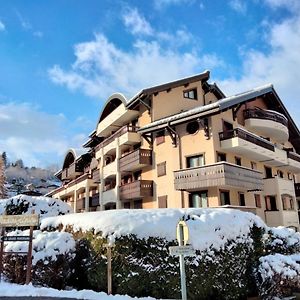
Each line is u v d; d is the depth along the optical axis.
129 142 27.84
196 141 22.94
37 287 10.50
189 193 22.73
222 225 11.90
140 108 28.31
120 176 28.95
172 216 11.68
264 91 27.59
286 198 27.73
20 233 13.69
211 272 10.84
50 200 21.73
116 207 28.38
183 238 7.95
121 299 9.36
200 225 11.46
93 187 38.00
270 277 11.66
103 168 32.62
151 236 10.92
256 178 23.12
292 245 14.43
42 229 14.97
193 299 10.18
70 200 46.12
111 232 11.21
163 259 10.59
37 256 11.37
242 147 22.11
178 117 23.06
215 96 30.95
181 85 27.58
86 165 43.97
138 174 27.86
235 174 20.91
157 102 26.61
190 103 28.38
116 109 30.61
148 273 10.36
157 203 24.88
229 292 11.05
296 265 12.20
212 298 10.66
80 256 11.93
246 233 12.64
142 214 11.84
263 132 29.20
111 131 34.22
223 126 23.38
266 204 26.69
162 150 25.23
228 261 11.44
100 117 34.91
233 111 25.34
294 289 12.02
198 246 10.91
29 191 41.88
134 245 10.80
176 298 10.07
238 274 11.61
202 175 20.98
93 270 11.05
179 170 22.42
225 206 20.12
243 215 13.13
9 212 20.62
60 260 11.50
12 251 11.81
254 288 12.06
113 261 10.67
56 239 11.98
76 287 11.55
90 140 39.41
